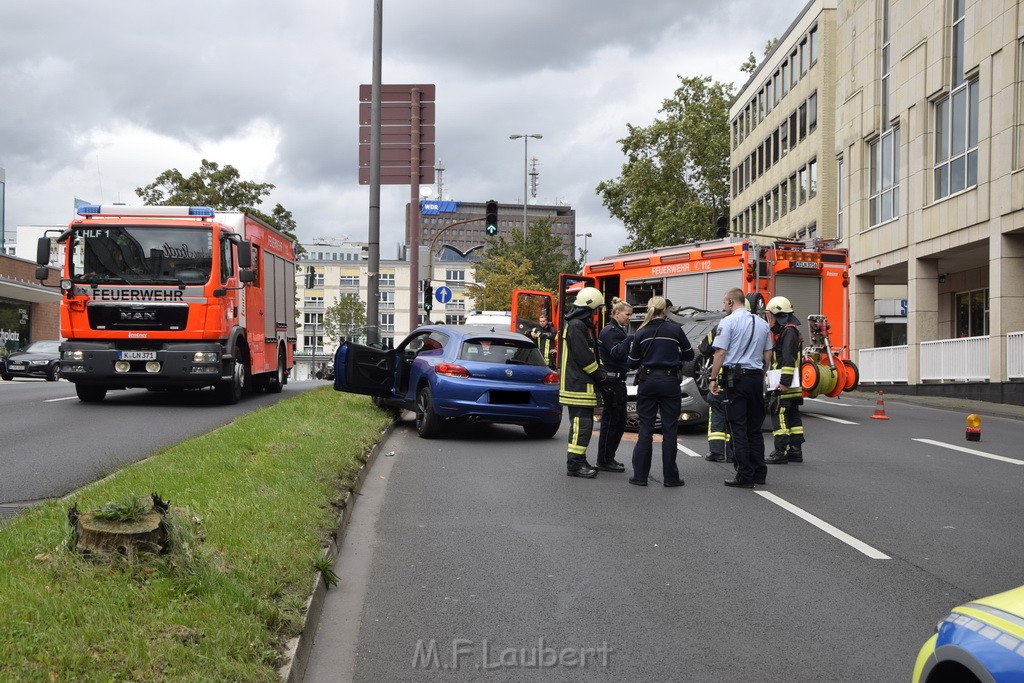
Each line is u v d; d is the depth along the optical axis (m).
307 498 7.75
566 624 5.52
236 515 6.57
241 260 16.48
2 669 3.62
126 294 16.25
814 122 44.53
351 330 105.12
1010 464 11.77
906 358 30.94
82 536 4.95
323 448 10.39
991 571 6.70
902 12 31.28
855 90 35.25
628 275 21.42
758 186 55.12
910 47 30.62
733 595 6.10
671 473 10.09
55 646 3.87
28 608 4.17
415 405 14.58
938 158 29.31
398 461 11.68
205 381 16.23
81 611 4.26
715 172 63.97
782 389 11.64
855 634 5.36
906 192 30.94
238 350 17.58
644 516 8.51
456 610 5.77
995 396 25.41
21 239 74.69
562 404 10.77
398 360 15.34
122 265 16.31
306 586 5.55
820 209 43.41
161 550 5.04
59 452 10.48
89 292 16.25
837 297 18.83
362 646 5.14
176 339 16.34
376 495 9.39
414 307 22.14
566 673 4.76
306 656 4.85
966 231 27.11
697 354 14.78
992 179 25.66
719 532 7.88
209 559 5.34
